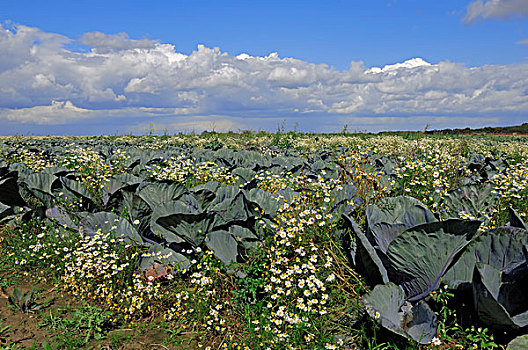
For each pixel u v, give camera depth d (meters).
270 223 4.79
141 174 8.31
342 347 3.43
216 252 4.35
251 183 6.63
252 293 4.11
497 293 3.06
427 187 6.12
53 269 5.17
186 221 4.52
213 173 8.17
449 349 3.25
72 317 4.18
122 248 4.89
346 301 3.88
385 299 3.39
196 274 4.17
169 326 3.99
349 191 5.18
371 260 3.86
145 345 3.74
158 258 4.59
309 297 3.88
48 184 6.31
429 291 3.57
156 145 16.30
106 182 6.21
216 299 4.10
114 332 3.94
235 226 4.59
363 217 5.06
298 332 3.45
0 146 12.94
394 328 3.05
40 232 6.01
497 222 4.95
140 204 5.26
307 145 15.48
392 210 4.56
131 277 4.57
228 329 3.80
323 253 4.39
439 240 3.43
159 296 4.12
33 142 15.53
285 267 4.22
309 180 6.36
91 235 5.22
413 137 20.17
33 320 4.14
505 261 3.36
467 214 4.99
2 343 3.71
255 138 19.16
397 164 7.94
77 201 6.32
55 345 3.71
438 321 3.40
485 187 5.14
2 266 5.34
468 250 3.54
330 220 4.77
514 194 5.46
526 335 3.01
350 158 7.21
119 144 16.62
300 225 4.32
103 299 4.48
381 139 17.83
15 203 6.44
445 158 7.89
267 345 3.46
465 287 3.43
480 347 3.25
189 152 12.72
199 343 3.71
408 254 3.57
